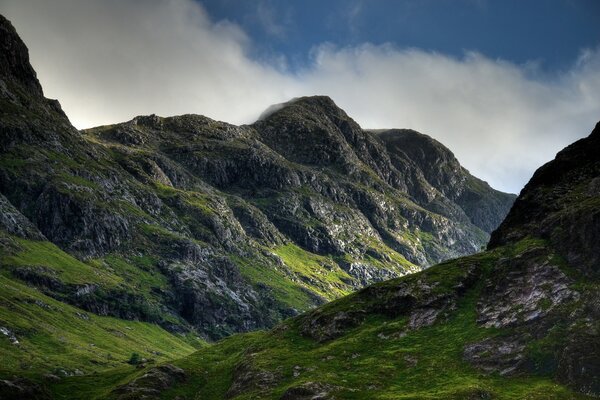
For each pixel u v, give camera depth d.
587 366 104.94
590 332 110.94
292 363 137.12
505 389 107.81
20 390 136.75
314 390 119.00
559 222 147.75
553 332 116.19
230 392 135.75
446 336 132.88
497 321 129.38
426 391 112.31
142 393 136.00
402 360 128.00
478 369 117.19
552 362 110.62
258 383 131.25
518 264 142.75
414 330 139.88
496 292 140.00
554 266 134.88
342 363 133.12
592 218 134.25
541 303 126.25
